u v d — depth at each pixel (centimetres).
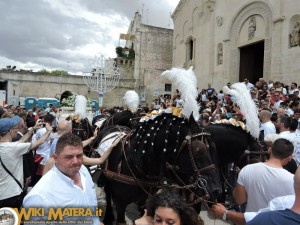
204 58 2730
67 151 264
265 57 2008
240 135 573
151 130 417
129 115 709
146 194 443
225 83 2408
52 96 3906
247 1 2175
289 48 1816
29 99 3294
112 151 480
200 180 357
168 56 4247
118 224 457
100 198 707
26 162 518
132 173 434
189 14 3033
